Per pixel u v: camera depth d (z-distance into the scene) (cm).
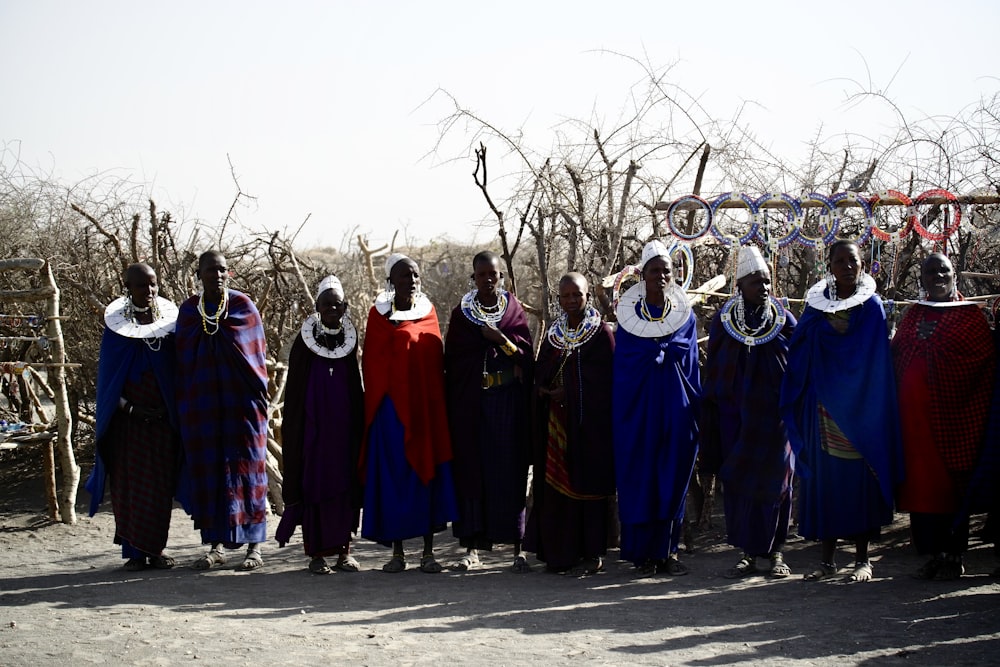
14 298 904
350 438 710
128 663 482
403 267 720
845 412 623
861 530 625
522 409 716
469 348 714
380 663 477
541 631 536
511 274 885
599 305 812
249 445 720
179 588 662
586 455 683
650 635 521
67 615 586
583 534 693
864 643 492
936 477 623
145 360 718
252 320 730
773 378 661
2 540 838
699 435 688
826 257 791
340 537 703
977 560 677
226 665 477
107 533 859
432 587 659
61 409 895
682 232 816
